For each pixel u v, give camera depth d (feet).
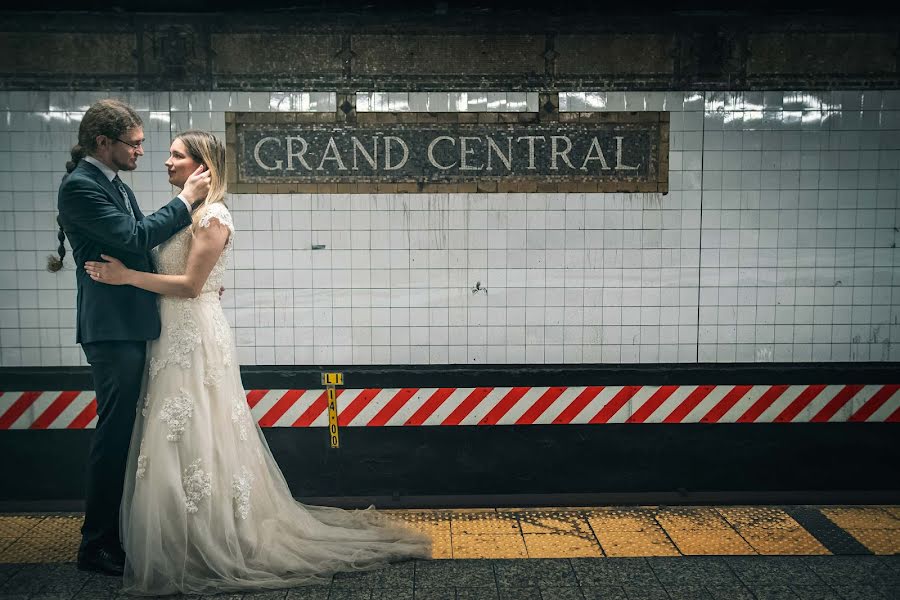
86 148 10.85
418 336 13.99
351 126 13.55
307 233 13.74
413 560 11.60
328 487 14.15
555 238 13.87
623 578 10.92
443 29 13.42
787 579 10.84
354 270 13.83
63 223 10.71
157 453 10.58
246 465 11.37
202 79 13.35
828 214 13.87
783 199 13.84
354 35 13.38
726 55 13.55
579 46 13.52
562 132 13.66
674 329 14.07
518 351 14.06
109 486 11.08
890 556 11.60
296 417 13.97
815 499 13.85
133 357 10.92
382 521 12.76
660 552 11.82
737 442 14.21
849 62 13.57
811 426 14.14
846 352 14.11
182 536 10.57
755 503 13.82
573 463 14.21
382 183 13.67
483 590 10.59
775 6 13.34
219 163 11.30
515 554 11.80
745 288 13.99
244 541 11.05
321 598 10.41
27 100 13.21
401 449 14.11
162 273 11.11
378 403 13.99
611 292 13.98
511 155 13.70
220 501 10.85
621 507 13.78
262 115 13.47
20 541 12.28
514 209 13.79
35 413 13.70
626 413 14.12
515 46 13.48
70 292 13.57
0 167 13.32
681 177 13.78
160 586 10.51
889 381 13.98
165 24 13.20
